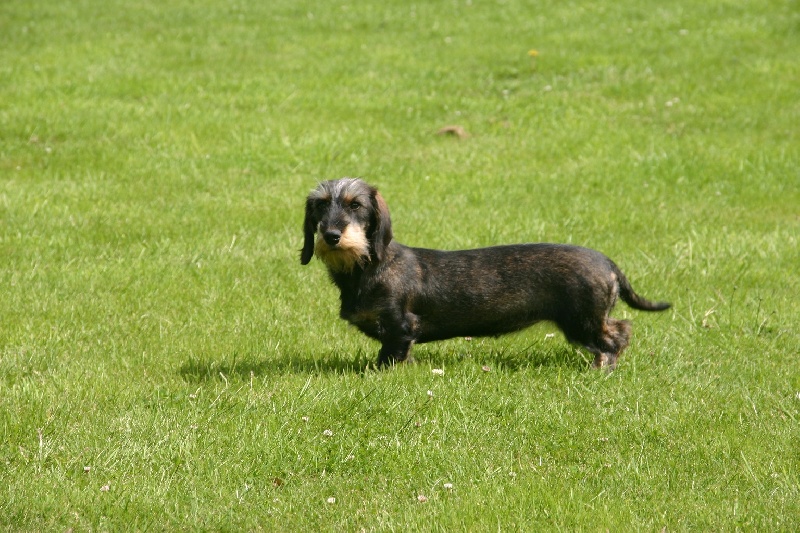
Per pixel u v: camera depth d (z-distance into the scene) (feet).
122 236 43.21
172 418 25.17
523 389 27.61
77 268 38.81
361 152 57.06
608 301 29.55
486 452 23.84
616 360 29.84
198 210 47.26
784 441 24.08
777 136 60.75
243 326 33.58
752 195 51.03
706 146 58.18
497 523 20.30
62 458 23.13
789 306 35.50
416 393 26.99
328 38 87.51
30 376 28.48
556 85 72.69
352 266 28.43
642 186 52.42
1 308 34.50
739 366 29.81
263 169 54.24
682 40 83.66
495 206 48.75
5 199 46.55
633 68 76.13
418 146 59.21
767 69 74.54
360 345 32.19
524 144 59.47
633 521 20.33
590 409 26.23
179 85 70.33
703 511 20.76
